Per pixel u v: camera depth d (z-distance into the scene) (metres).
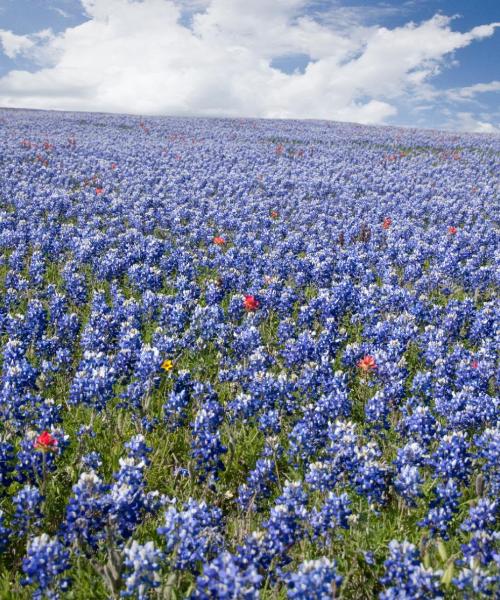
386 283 12.84
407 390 7.70
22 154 28.08
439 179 28.92
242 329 9.25
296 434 5.75
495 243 17.30
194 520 4.16
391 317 10.48
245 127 52.84
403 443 6.25
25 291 10.70
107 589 4.16
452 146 43.94
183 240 15.62
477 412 6.50
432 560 4.48
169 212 18.48
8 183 21.14
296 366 8.16
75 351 8.55
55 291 10.48
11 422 5.90
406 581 3.87
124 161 28.83
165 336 8.35
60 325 8.59
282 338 9.24
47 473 5.23
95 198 19.55
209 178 25.14
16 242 13.52
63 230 15.02
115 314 9.39
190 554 4.04
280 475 5.84
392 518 5.20
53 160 26.97
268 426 6.16
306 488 5.46
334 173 28.61
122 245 14.05
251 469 5.98
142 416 6.42
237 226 17.41
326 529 4.49
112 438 6.20
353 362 8.23
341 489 5.38
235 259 13.51
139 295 11.50
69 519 4.18
